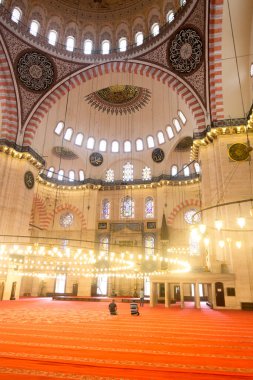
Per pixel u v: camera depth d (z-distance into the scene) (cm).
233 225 1199
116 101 2214
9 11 1567
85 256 1262
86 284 2066
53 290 2184
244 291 1132
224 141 1311
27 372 288
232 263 1168
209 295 1370
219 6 1292
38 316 814
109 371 296
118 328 607
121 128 2344
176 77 1566
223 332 569
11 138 1584
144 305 1401
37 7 1720
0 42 1523
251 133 1290
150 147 2302
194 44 1479
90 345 422
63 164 2373
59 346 410
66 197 2320
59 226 2316
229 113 1347
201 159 1396
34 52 1645
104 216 2312
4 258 1388
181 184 2181
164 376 282
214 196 1298
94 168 2355
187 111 1797
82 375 282
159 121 2208
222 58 1362
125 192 2320
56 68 1712
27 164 1612
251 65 1340
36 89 1664
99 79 1820
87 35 1859
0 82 1568
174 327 638
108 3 1845
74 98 2034
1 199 1477
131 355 364
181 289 1222
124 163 2391
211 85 1416
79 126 2259
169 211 2152
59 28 1800
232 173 1260
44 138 1991
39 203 2219
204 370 302
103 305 1395
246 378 279
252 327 644
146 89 2067
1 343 425
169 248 2095
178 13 1530
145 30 1780
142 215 2250
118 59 1748
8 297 1494
